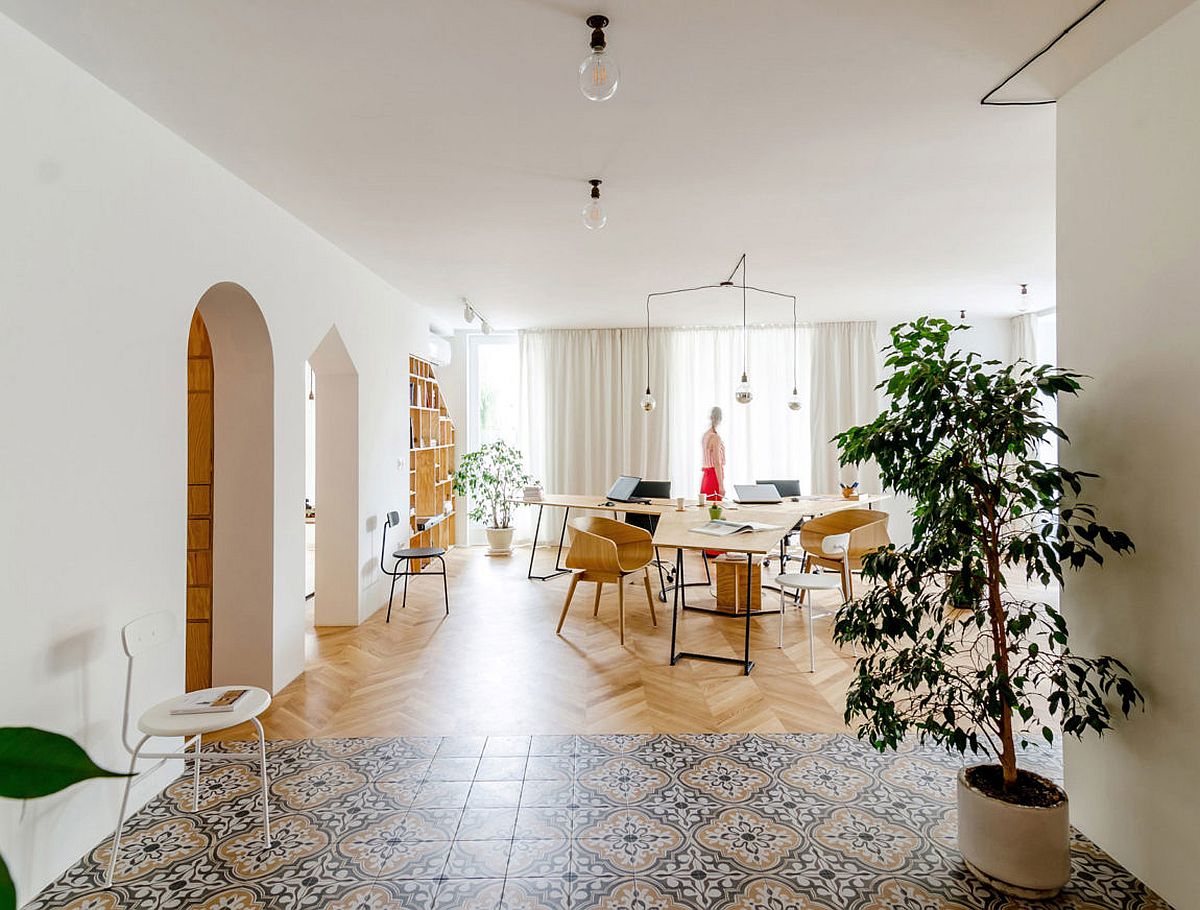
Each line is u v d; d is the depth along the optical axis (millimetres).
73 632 2146
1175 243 1836
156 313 2539
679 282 5453
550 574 6492
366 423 4938
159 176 2549
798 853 2195
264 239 3369
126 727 2199
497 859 2168
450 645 4336
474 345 8273
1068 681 2225
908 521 7453
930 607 2068
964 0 1807
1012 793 2074
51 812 2059
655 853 2197
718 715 3271
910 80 2258
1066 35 1945
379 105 2426
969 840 2068
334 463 4770
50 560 2057
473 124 2590
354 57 2102
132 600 2414
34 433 1997
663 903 1960
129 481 2395
